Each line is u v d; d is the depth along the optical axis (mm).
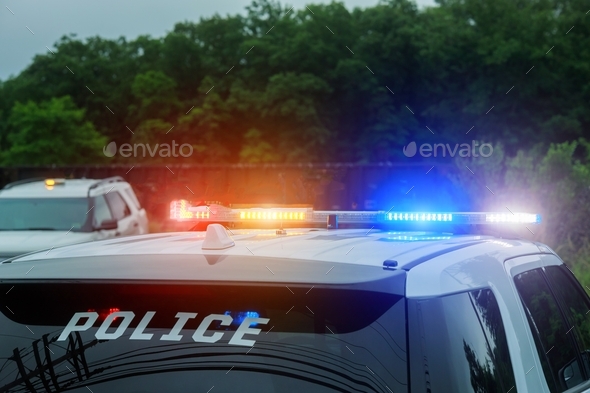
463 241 2672
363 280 1978
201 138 47812
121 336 2127
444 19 51688
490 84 46375
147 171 20750
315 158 45719
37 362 2180
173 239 2721
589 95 46781
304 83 46688
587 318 3369
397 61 49125
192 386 2023
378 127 46281
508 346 2232
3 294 2283
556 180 13656
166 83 51094
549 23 47781
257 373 1996
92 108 60031
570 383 2697
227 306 2094
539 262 2996
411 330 1905
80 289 2191
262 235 2727
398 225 3090
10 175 27203
